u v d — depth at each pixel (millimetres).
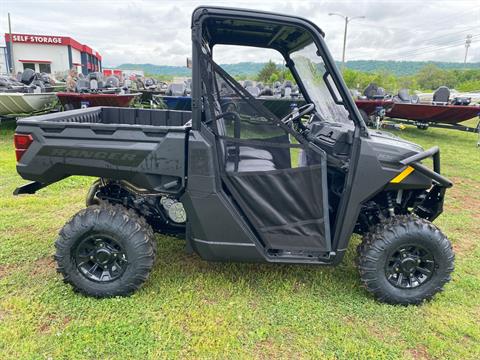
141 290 2568
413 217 2533
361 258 2516
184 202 2426
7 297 2467
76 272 2453
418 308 2525
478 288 2791
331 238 2484
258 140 2371
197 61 2232
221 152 2350
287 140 2391
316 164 2357
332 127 2639
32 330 2170
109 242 2467
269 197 2381
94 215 2406
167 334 2172
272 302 2520
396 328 2330
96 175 2430
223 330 2230
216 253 2461
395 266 2521
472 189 5484
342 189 2533
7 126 9406
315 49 2570
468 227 4012
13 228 3504
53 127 2354
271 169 2385
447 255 2475
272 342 2166
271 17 2256
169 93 10164
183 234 2756
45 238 3320
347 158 2439
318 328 2291
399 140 2617
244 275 2820
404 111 10406
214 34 2715
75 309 2359
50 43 39844
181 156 2326
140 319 2291
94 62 56844
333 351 2115
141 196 2645
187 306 2432
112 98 8508
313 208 2391
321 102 2859
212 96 2355
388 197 2639
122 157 2350
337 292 2664
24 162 2400
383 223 2523
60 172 2428
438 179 2469
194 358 2018
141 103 12562
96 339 2111
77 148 2352
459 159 7434
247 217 2416
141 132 2330
